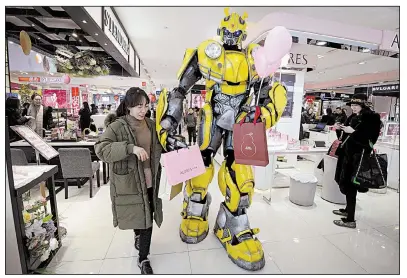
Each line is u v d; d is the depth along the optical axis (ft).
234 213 6.50
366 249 6.92
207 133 6.15
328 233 7.75
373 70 27.55
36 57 13.78
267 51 4.84
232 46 6.04
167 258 6.27
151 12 11.82
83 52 16.76
